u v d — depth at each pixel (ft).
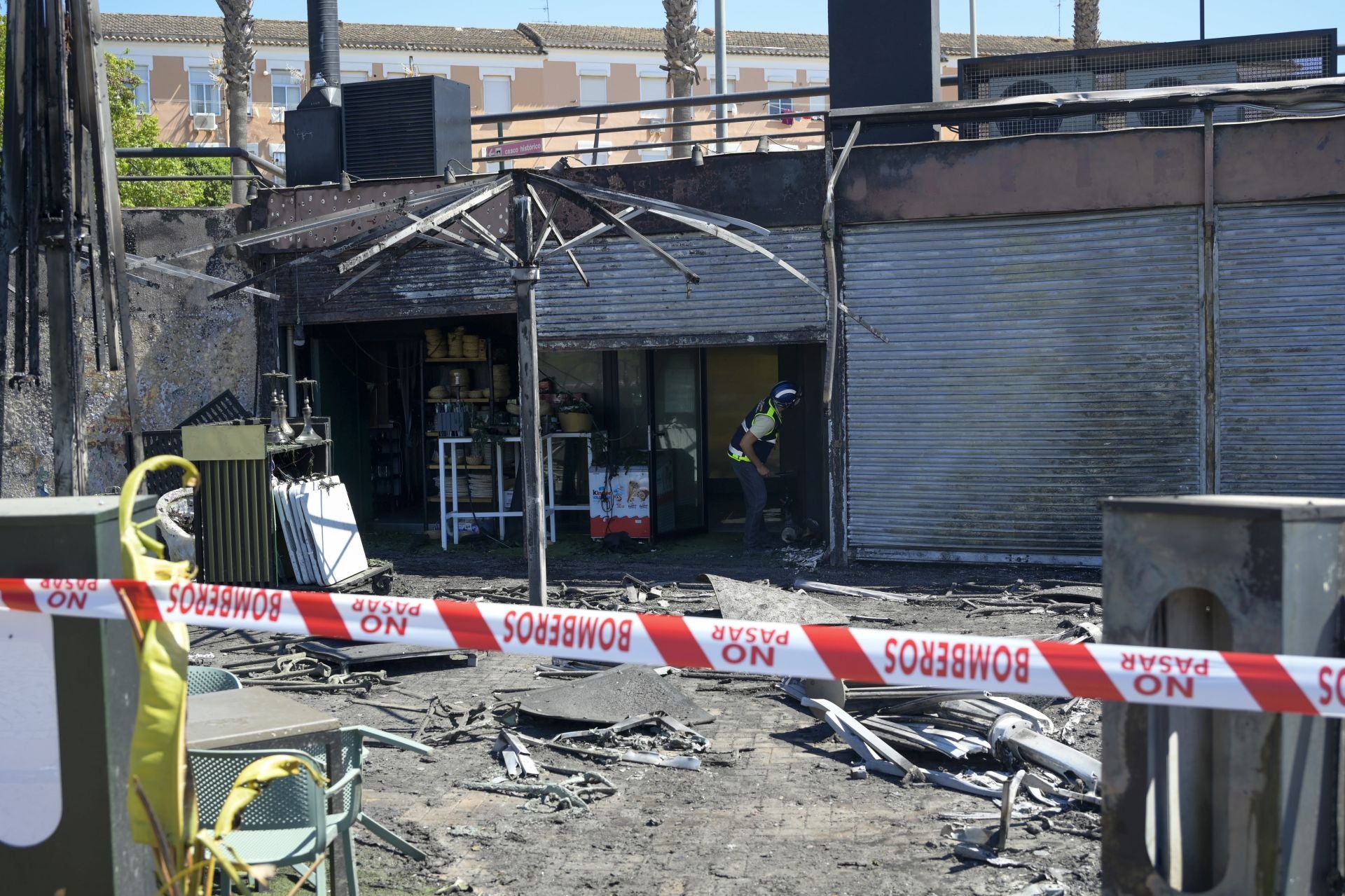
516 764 18.25
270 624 9.64
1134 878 9.50
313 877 12.62
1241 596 8.89
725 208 37.63
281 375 31.99
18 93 26.68
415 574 36.88
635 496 41.98
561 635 9.94
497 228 39.96
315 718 11.93
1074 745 18.53
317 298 42.34
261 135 175.52
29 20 26.37
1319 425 33.35
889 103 39.22
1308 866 9.12
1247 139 32.99
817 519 43.42
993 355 35.70
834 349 35.06
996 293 35.55
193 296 42.65
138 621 9.05
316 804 10.88
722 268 37.91
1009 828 14.93
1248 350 33.68
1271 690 8.32
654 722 20.20
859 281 36.65
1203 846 9.68
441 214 26.07
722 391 45.88
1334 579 9.12
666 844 15.14
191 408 42.86
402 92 45.47
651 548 41.86
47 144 26.71
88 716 9.41
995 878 13.74
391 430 49.06
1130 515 9.43
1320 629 9.04
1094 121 37.63
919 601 31.17
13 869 9.61
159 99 174.40
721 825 15.79
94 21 26.73
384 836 14.37
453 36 180.24
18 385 27.02
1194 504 9.20
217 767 11.09
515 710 20.65
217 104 176.45
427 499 47.03
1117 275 34.53
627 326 39.04
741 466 39.86
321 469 35.06
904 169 35.65
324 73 47.47
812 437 43.42
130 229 42.32
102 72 27.09
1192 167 33.45
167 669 9.04
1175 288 34.12
